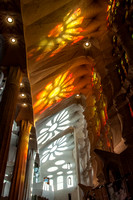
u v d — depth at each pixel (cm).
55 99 2089
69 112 2627
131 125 897
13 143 1892
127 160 820
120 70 1099
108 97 1214
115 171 889
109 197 870
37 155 3134
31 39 1225
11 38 1220
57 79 1803
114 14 1120
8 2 1027
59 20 1216
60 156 3416
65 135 3078
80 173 2497
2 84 1497
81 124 2792
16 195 1459
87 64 1895
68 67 1781
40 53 1366
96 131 1644
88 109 1961
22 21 1065
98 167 1392
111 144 1147
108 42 1384
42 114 2167
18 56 1298
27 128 1889
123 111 969
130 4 919
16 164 1620
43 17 1115
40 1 991
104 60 1353
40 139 2939
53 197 3017
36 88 1673
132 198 639
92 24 1442
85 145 2495
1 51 1268
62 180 3231
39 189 2806
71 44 1549
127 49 880
